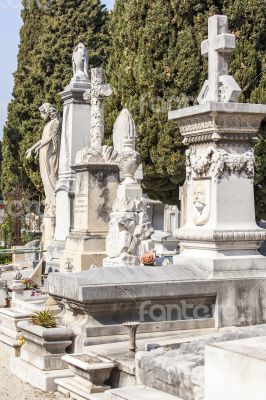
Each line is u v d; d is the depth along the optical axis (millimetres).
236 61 23875
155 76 25297
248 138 10141
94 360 8195
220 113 9781
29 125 38844
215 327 9703
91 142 19438
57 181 22953
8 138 42938
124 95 26609
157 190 26781
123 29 26812
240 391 5242
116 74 27250
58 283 9539
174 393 7145
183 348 8117
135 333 8477
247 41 24031
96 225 17875
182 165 25125
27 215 38125
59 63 37375
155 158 25516
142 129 25547
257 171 23219
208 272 9797
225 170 10023
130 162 15156
